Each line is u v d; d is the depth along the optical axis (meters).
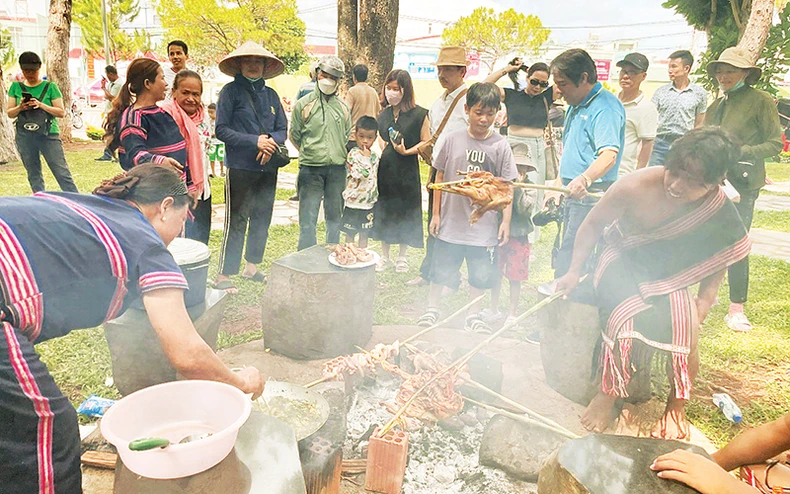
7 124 11.38
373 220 5.33
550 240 7.07
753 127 4.00
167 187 1.75
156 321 1.57
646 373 2.69
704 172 2.07
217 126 4.31
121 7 27.11
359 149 5.18
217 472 1.48
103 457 2.15
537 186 2.96
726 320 4.36
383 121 5.09
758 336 4.13
